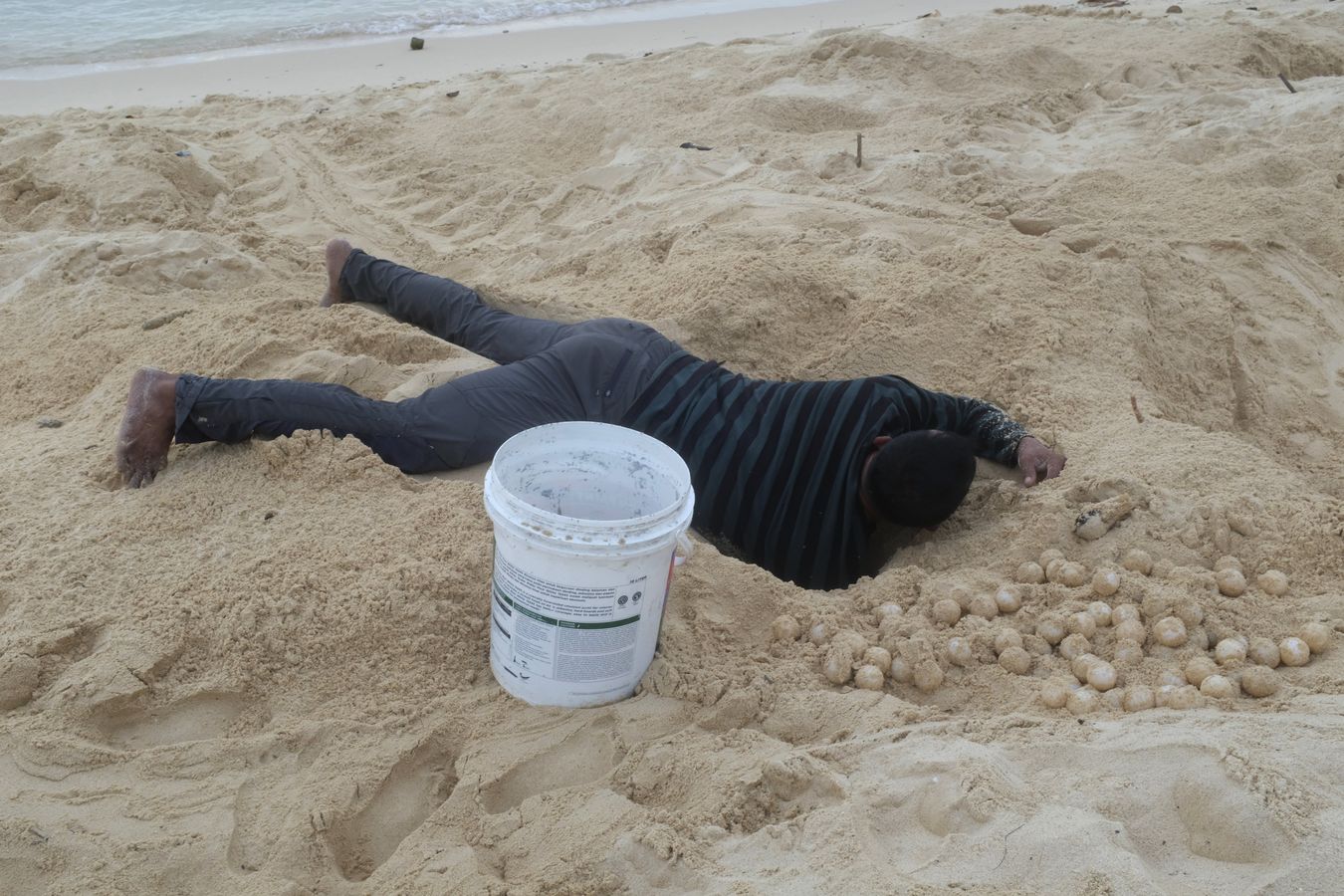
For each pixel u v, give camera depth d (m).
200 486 3.50
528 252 6.47
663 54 10.48
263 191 7.45
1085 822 2.08
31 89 10.23
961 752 2.34
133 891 2.16
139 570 3.05
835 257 5.71
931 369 4.71
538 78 9.96
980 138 7.88
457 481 3.54
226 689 2.71
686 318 4.75
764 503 3.63
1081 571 3.18
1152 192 6.88
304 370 4.11
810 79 9.27
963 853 2.06
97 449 3.85
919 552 3.57
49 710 2.57
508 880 2.19
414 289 4.82
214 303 5.41
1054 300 5.13
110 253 5.71
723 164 7.50
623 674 2.66
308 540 3.17
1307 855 1.97
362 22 13.44
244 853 2.27
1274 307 5.78
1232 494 3.41
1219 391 5.03
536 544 2.39
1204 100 8.52
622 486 2.80
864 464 3.65
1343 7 11.52
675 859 2.14
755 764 2.42
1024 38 10.55
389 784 2.50
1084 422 4.18
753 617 3.06
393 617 2.87
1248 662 2.81
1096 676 2.79
